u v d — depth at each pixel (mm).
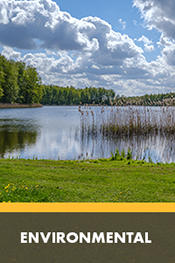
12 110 75875
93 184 9359
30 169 11531
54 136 25000
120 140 23406
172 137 24734
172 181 9945
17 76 103625
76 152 18391
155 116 27219
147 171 12008
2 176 9766
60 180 9836
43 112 68000
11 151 18000
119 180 10109
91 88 148375
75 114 59438
